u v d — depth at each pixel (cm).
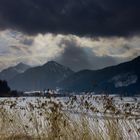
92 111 876
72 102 899
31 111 1020
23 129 1137
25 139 1078
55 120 934
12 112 1173
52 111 924
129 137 837
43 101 937
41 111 958
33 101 975
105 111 856
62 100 921
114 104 845
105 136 894
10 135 1148
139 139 814
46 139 966
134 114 823
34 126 1025
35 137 1044
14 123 1166
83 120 908
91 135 916
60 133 947
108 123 866
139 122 813
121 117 850
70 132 943
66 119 937
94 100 877
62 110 927
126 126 865
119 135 862
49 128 990
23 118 1162
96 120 890
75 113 921
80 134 933
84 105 884
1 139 1134
